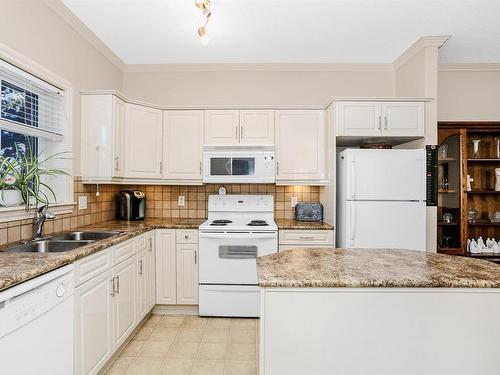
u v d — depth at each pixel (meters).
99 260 1.84
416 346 1.32
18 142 2.16
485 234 3.38
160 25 2.54
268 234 2.81
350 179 2.67
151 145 3.03
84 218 2.69
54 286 1.39
